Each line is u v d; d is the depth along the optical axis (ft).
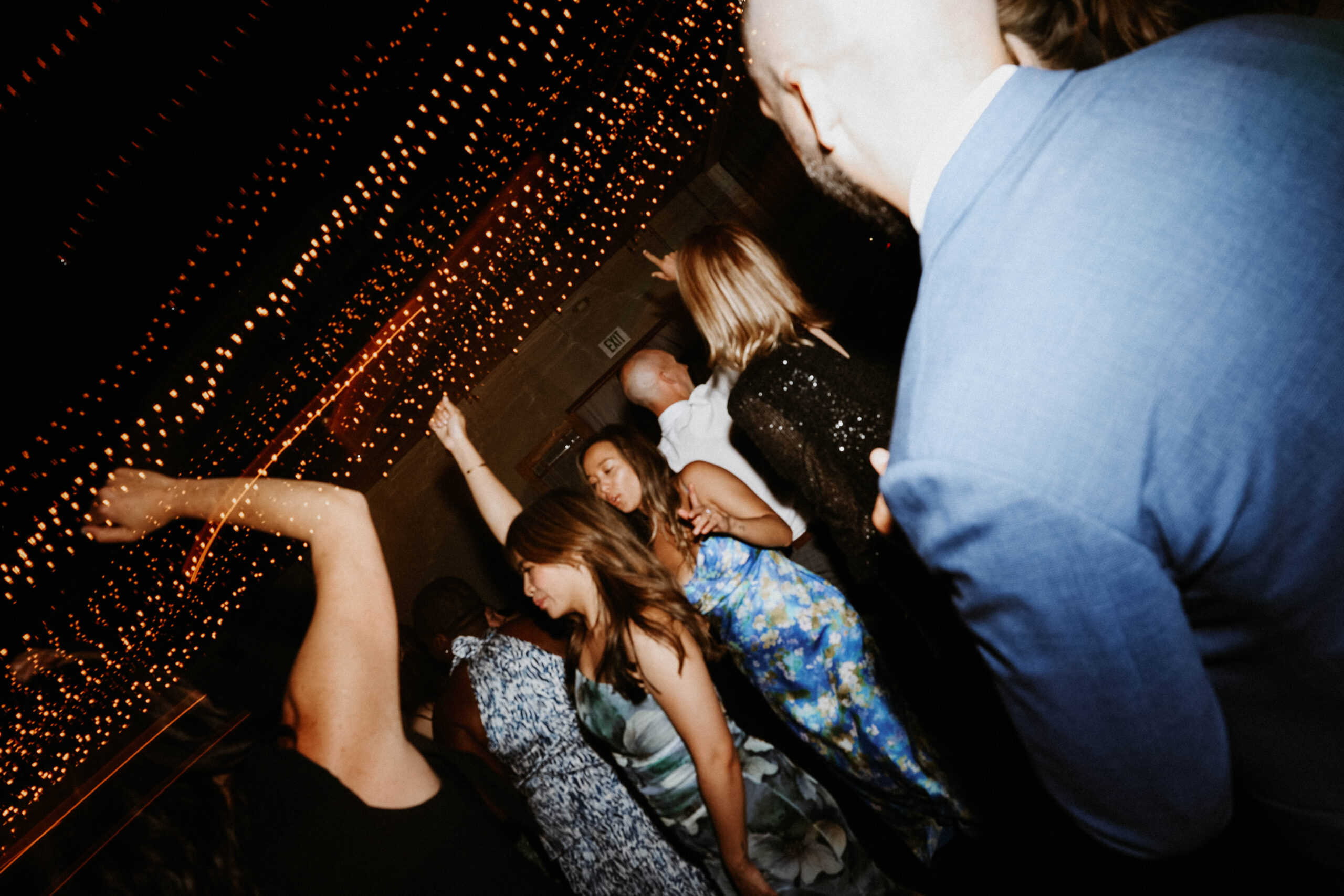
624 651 5.16
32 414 11.46
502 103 14.39
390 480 15.81
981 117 1.80
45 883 3.14
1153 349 1.44
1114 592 1.48
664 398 10.73
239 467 13.73
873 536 5.38
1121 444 1.45
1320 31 1.63
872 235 10.93
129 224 11.44
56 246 11.05
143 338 12.48
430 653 9.67
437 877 3.69
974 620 1.76
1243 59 1.60
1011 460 1.46
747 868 5.34
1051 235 1.55
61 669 4.39
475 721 6.04
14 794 3.71
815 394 5.31
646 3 13.82
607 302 16.29
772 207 15.87
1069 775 1.91
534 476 15.94
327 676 3.66
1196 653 1.65
